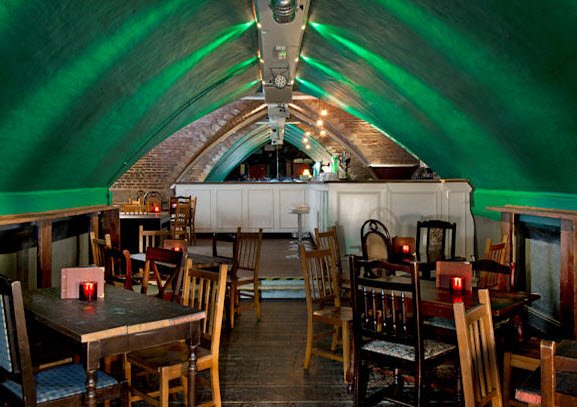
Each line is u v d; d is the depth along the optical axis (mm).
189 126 13234
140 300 3072
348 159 13109
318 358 4520
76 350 2584
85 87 3469
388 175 13125
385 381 3988
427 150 6828
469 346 2395
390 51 4664
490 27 3221
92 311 2795
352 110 7703
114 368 4051
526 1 2721
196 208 11711
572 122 3494
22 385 2326
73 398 2516
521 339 3783
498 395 2580
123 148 5516
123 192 13328
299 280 7027
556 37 2836
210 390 3779
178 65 4703
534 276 5273
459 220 7070
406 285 2992
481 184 6562
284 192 11781
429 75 4609
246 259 8617
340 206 7191
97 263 4770
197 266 5133
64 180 4832
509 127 4293
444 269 3709
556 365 1713
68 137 3930
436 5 3396
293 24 4547
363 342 3350
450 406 3510
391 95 5836
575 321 4008
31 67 2793
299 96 12445
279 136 17141
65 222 5508
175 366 3010
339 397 3678
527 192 5254
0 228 3896
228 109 13023
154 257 3828
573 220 4055
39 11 2455
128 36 3379
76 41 2930
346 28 4676
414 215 7129
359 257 5984
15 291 2295
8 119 3047
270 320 5805
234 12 4344
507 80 3674
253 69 6887
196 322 2848
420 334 2975
